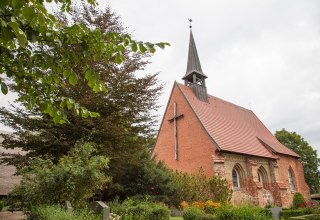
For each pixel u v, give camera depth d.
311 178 43.72
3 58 3.41
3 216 15.56
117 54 3.74
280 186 26.41
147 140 13.46
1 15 2.47
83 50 3.71
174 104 28.61
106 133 12.12
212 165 22.70
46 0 3.23
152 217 11.23
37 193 10.07
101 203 9.59
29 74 3.68
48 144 11.91
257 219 10.76
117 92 12.30
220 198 18.00
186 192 17.88
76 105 4.10
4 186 19.64
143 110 13.34
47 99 3.96
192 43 31.84
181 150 26.38
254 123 34.62
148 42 3.49
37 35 3.10
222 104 32.19
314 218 13.37
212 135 24.34
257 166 26.08
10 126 11.71
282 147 33.25
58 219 6.90
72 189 10.07
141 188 17.19
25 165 11.85
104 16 13.45
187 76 30.61
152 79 13.48
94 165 10.40
